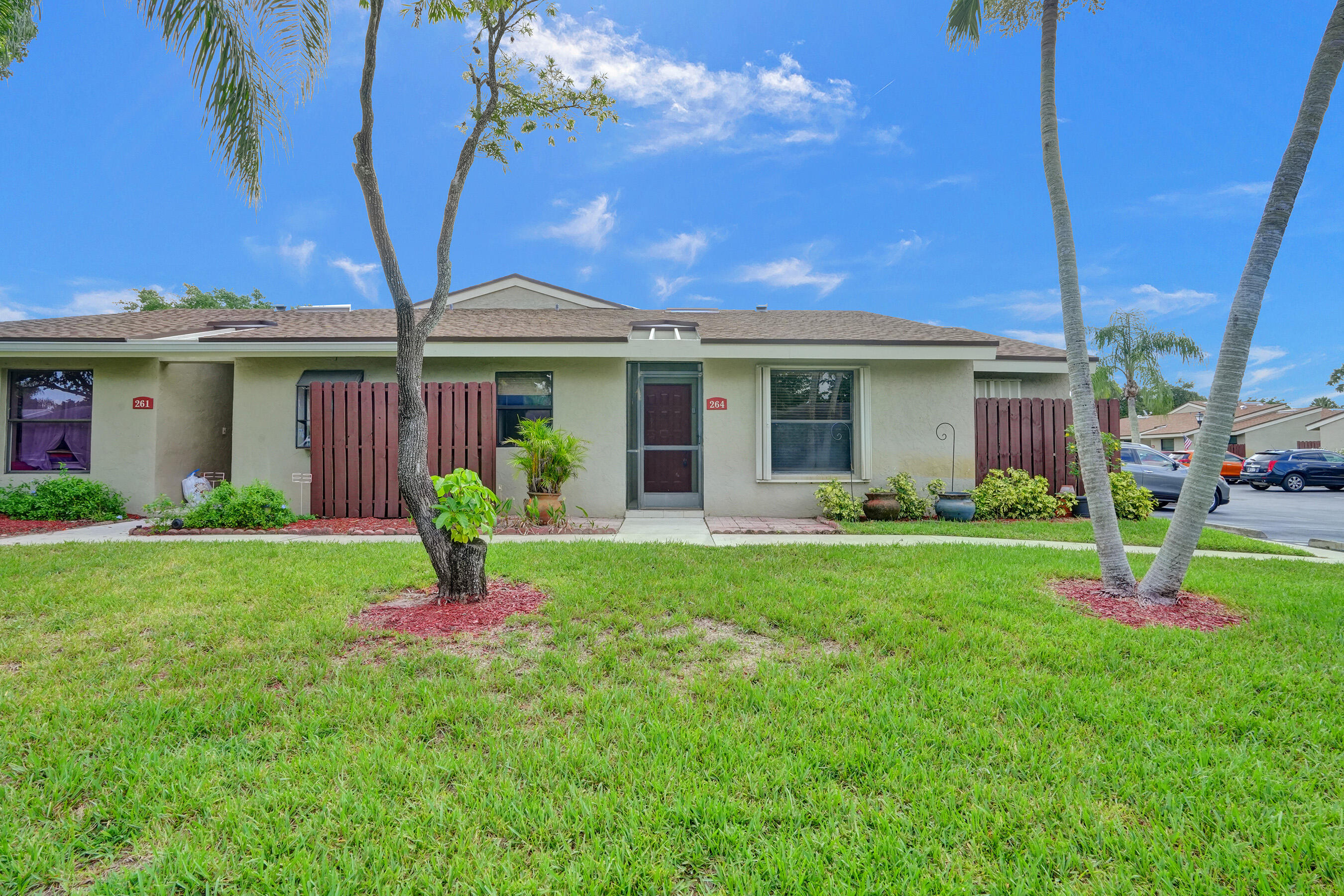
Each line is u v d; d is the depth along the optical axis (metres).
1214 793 2.33
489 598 4.88
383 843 2.01
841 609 4.57
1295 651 3.87
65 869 1.88
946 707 3.03
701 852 1.98
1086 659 3.71
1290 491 21.72
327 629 4.04
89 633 4.05
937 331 11.23
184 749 2.58
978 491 10.24
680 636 4.08
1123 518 10.38
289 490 10.12
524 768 2.45
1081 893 1.83
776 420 10.52
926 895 1.79
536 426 9.24
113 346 9.55
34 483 9.85
